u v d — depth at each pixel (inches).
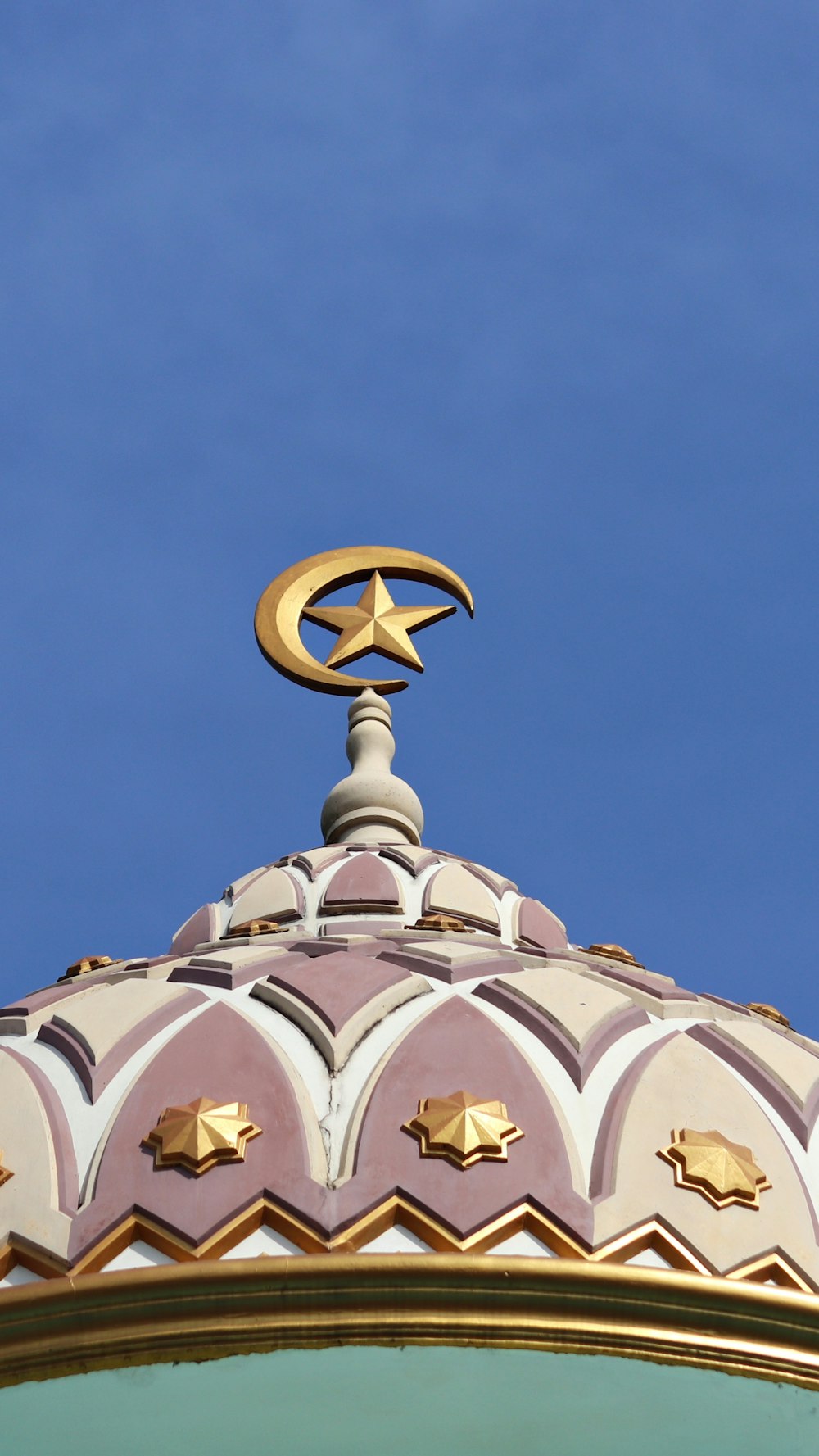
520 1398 424.8
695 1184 461.1
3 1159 468.4
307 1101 476.7
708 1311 416.5
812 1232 463.2
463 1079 481.1
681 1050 512.7
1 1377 411.5
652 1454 447.2
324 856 691.4
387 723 784.3
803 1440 436.5
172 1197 446.6
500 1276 411.2
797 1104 511.5
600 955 606.2
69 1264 440.5
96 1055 502.0
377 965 535.8
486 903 666.8
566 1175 455.5
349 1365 412.2
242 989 538.9
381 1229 439.5
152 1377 412.5
